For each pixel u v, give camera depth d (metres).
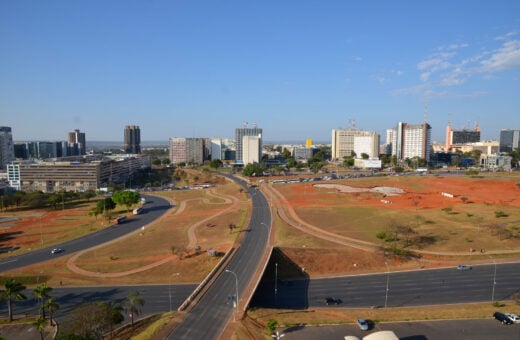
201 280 128.12
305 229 183.25
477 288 120.00
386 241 163.50
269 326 87.62
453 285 122.69
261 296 117.88
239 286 112.62
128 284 127.31
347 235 172.62
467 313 98.88
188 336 83.81
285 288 124.56
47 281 132.12
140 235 185.12
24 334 97.69
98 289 124.19
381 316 98.56
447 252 150.62
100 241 177.75
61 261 150.88
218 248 156.00
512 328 90.31
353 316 98.94
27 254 161.50
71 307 112.50
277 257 145.88
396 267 139.38
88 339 81.00
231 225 184.25
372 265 140.62
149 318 100.56
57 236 190.50
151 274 134.75
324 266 140.75
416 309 104.75
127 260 149.38
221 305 100.12
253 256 141.62
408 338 86.12
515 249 152.50
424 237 168.75
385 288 122.12
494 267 136.62
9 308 106.50
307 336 86.56
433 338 86.00
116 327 97.31
